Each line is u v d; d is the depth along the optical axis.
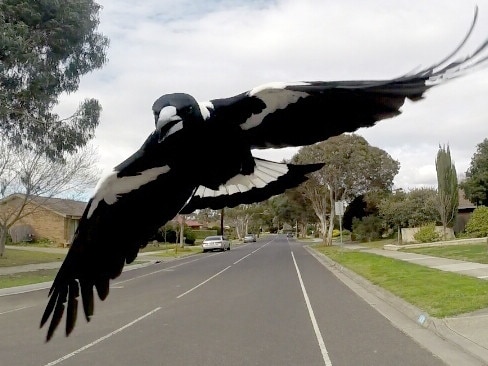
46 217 50.38
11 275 23.36
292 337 9.23
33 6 23.53
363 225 48.16
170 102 2.85
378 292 14.57
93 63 27.08
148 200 3.23
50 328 3.21
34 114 26.72
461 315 9.88
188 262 32.16
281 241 73.81
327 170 38.28
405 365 7.29
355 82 2.83
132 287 17.97
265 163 3.28
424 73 2.62
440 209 36.34
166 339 9.30
